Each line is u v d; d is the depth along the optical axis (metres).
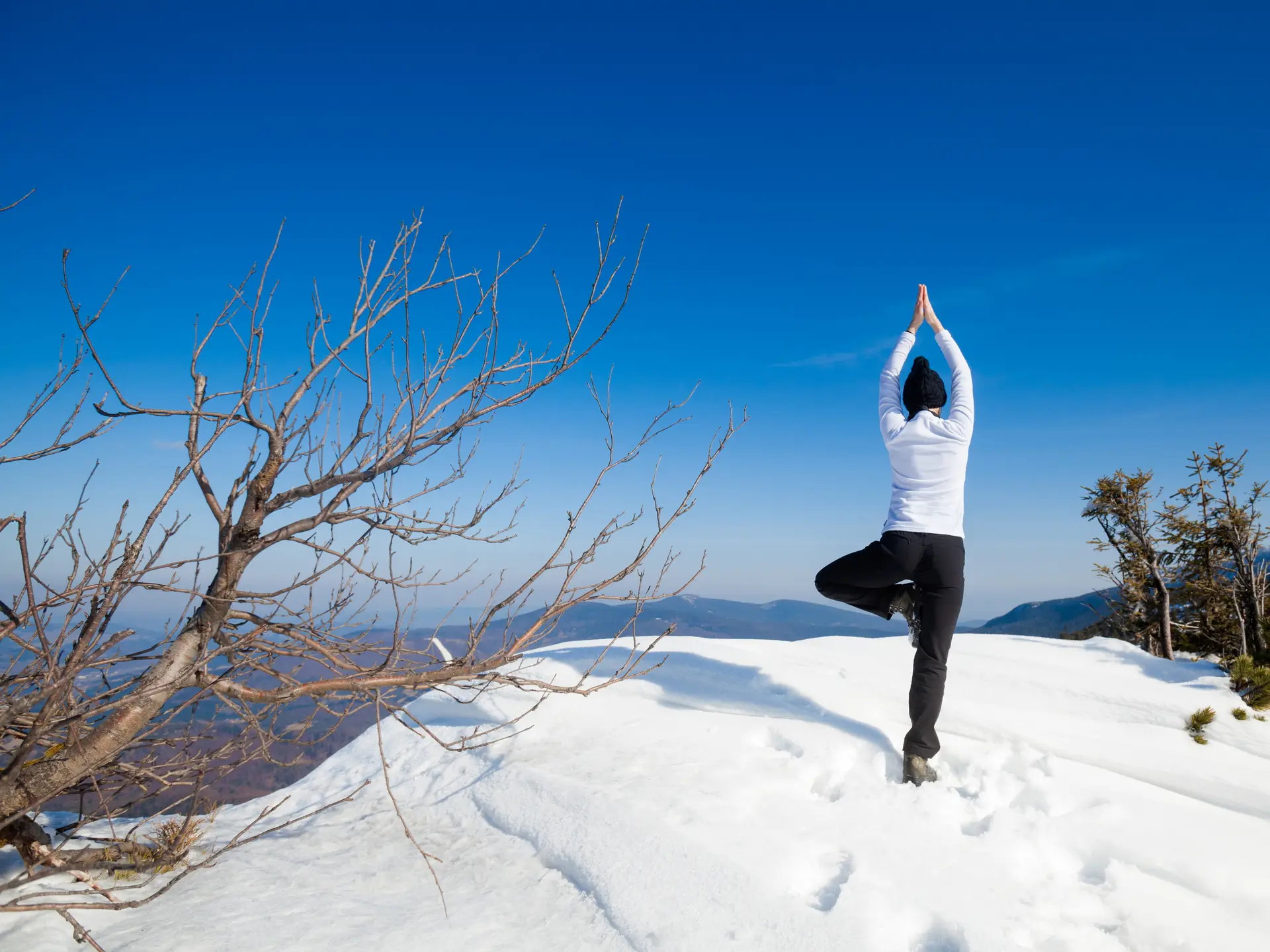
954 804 3.06
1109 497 8.16
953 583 3.37
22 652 2.65
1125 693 4.54
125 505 2.23
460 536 3.15
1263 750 4.01
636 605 3.37
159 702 2.61
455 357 3.01
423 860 2.96
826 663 5.16
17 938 2.29
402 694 3.49
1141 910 2.30
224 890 2.68
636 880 2.49
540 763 3.61
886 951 2.06
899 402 3.79
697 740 3.76
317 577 2.74
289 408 2.77
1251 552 7.41
